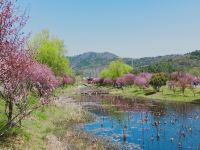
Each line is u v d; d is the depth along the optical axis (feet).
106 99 280.10
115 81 495.00
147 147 95.30
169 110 196.54
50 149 76.69
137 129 126.62
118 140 104.83
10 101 63.21
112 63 515.09
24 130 82.48
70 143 93.81
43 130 99.40
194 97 283.18
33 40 272.51
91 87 514.68
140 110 195.52
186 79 309.22
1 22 41.04
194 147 95.61
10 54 45.96
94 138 105.60
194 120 150.61
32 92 86.84
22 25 43.73
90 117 156.87
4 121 72.13
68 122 134.21
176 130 123.65
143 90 376.48
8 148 65.87
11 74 48.16
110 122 144.97
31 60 54.60
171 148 94.32
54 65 273.95
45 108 137.59
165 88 363.97
